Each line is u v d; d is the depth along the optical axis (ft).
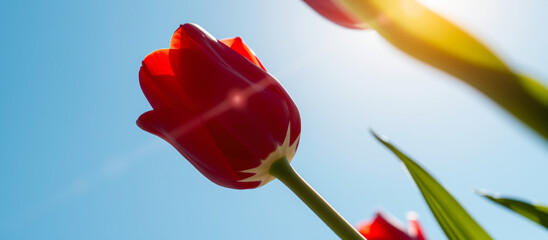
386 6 0.67
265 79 1.45
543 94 0.61
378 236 1.54
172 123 1.43
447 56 0.64
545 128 0.61
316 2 1.04
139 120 1.46
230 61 1.44
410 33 0.66
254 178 1.44
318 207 1.34
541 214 1.19
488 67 0.63
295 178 1.41
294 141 1.45
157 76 1.44
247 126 1.42
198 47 1.43
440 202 1.24
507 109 0.63
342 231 1.31
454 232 1.25
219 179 1.45
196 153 1.45
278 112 1.43
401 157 1.24
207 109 1.43
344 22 1.02
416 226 1.55
